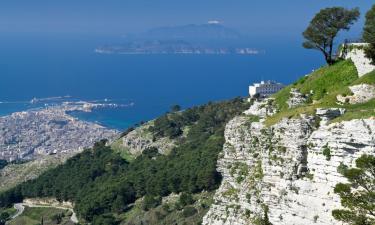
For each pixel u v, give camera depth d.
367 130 57.38
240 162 80.56
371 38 79.56
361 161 53.84
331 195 59.84
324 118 64.00
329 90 84.25
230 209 76.81
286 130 66.31
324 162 61.00
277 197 66.00
